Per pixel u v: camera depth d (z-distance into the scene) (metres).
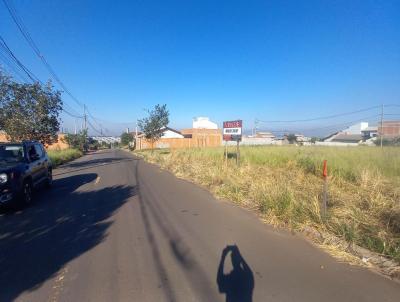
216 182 13.88
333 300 4.14
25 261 5.37
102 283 4.56
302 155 18.58
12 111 20.69
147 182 15.39
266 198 9.05
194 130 76.12
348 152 19.73
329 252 5.78
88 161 33.84
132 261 5.36
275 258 5.52
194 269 5.05
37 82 22.08
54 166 25.38
